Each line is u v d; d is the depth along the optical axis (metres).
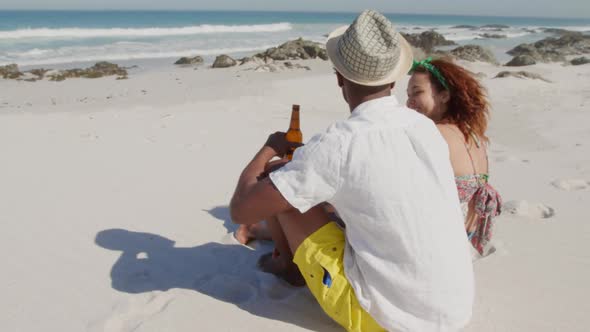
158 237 3.50
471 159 2.62
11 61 25.16
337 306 2.20
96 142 6.29
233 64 23.16
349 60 1.97
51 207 3.99
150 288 2.80
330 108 11.84
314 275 2.25
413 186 1.96
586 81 18.33
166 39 39.31
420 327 2.07
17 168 4.99
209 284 2.81
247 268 3.05
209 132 7.32
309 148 1.98
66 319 2.51
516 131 8.45
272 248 3.35
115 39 37.56
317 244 2.26
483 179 2.71
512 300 2.74
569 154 6.51
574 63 27.88
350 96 2.10
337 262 2.22
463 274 2.11
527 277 2.99
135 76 19.47
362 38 1.94
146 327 2.42
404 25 95.31
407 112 2.06
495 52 37.25
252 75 19.17
